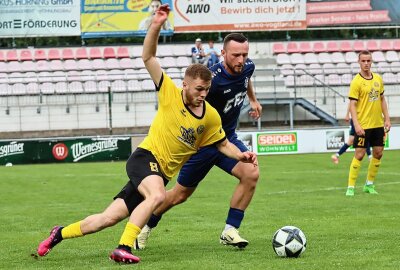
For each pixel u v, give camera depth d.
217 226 13.64
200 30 44.94
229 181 23.64
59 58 44.41
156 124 9.66
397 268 8.66
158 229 13.33
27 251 11.02
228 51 10.81
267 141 35.12
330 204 16.81
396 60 46.62
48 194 20.81
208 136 9.96
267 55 46.28
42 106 40.72
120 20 44.22
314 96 42.19
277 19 45.44
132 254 9.66
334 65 45.59
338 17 45.91
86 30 44.06
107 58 44.75
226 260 9.58
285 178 23.94
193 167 10.98
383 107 18.94
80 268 9.15
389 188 20.53
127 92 41.22
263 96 42.25
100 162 33.69
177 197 11.19
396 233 11.91
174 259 9.80
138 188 9.40
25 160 33.50
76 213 16.42
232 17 45.12
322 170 26.78
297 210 15.78
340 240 11.26
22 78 42.22
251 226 13.41
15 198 19.94
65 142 33.84
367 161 30.47
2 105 40.50
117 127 40.88
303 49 46.59
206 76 9.38
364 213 14.92
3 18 43.56
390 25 46.34
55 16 43.84
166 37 48.66
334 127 35.78
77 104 41.00
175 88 9.65
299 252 9.64
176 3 44.69
